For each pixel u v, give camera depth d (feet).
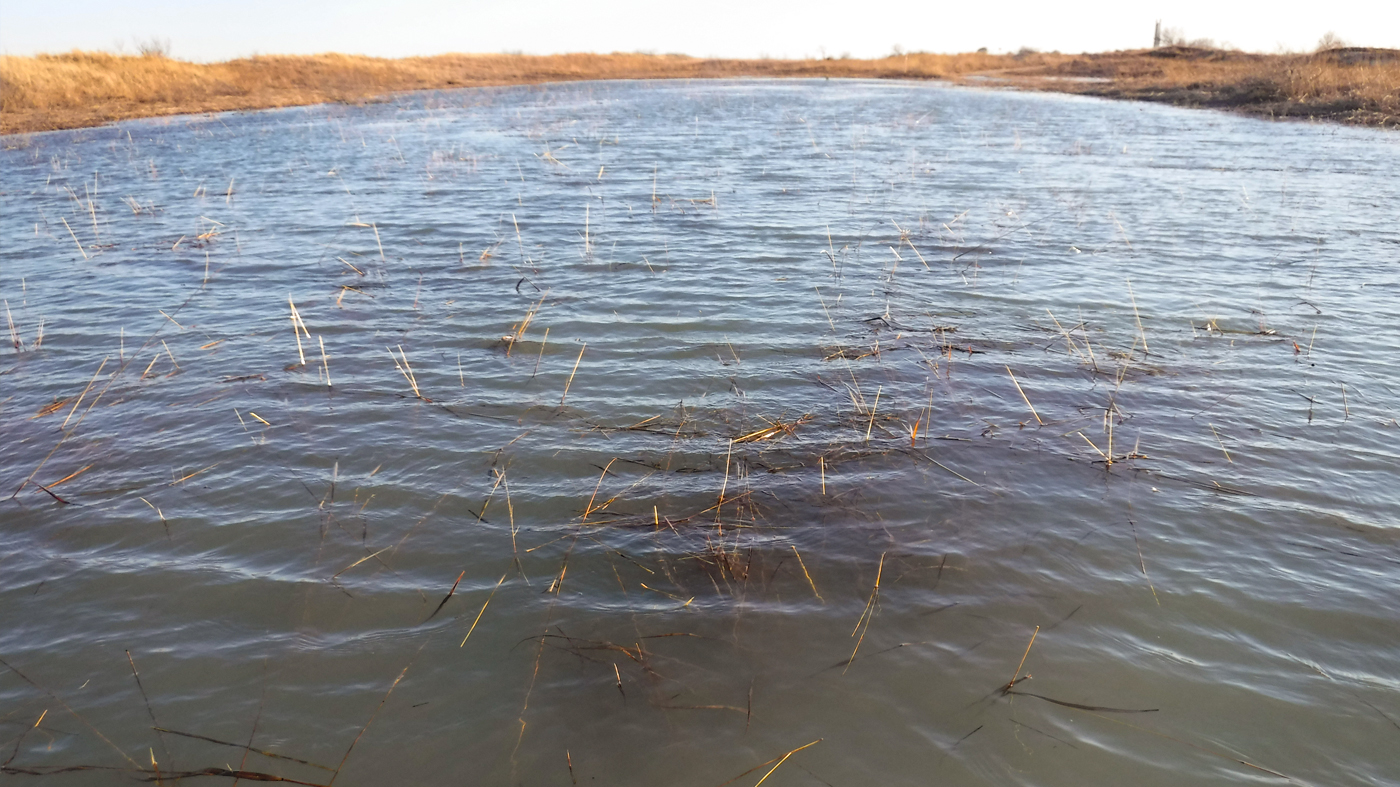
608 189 51.01
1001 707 11.77
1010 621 13.38
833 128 86.38
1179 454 18.29
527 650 12.96
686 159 64.03
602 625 13.50
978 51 252.83
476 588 14.37
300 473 17.93
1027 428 19.70
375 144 74.90
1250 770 10.77
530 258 34.81
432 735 11.46
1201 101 108.06
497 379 22.70
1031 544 15.29
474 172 58.34
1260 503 16.34
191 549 15.42
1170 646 12.79
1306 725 11.39
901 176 54.90
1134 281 30.91
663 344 25.08
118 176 58.80
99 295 30.63
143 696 12.13
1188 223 39.99
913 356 24.03
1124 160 60.85
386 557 15.15
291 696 12.12
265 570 14.83
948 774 10.77
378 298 29.78
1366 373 22.26
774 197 47.96
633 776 10.82
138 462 18.45
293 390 22.07
